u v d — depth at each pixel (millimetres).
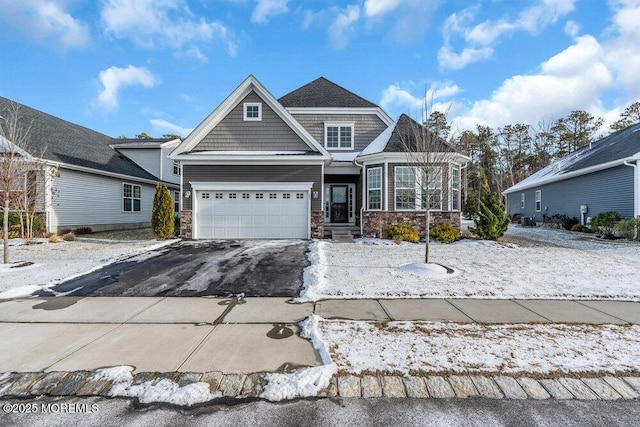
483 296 5492
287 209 12914
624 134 18281
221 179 12805
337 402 2639
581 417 2465
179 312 4848
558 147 36344
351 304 5109
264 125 13359
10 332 4078
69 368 3172
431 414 2494
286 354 3453
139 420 2428
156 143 21953
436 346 3588
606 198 15578
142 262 8312
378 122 17141
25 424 2383
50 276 6918
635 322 4316
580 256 9242
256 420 2430
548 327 4133
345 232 13375
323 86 19094
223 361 3303
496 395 2719
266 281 6605
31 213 13055
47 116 18062
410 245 11289
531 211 23688
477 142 36781
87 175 16031
